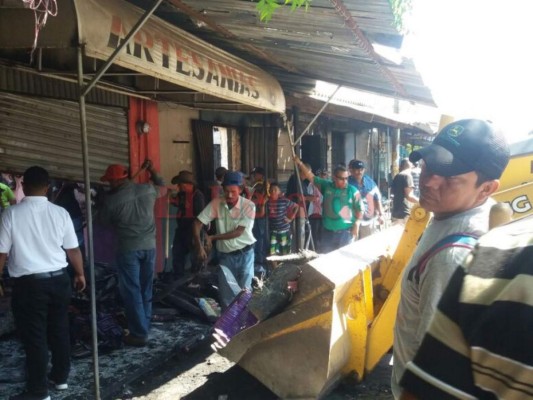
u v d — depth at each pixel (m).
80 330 5.30
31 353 4.03
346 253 4.84
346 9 3.85
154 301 6.47
